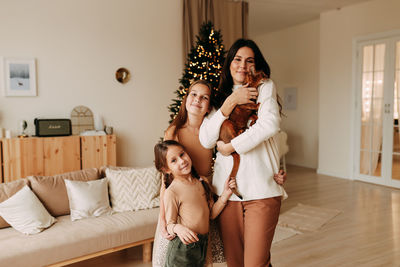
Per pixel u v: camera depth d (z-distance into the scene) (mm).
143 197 3189
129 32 5004
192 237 1508
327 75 6699
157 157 1628
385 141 5742
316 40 7289
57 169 4184
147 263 2984
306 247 3271
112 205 3162
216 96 1784
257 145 1601
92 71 4754
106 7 4809
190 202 1581
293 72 7926
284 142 6836
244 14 5902
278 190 1638
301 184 5965
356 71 6129
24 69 4281
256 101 1605
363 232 3635
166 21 5301
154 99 5273
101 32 4793
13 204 2641
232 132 1579
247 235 1607
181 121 1727
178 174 1593
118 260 3055
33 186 2914
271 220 1601
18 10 4223
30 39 4312
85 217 2900
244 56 1675
